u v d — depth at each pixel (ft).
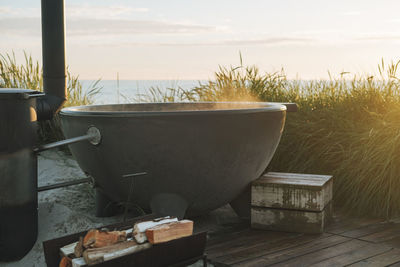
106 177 7.91
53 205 8.90
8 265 7.15
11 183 7.02
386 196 9.75
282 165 12.06
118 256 5.13
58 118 13.30
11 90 7.11
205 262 5.90
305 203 8.44
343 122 11.84
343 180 10.63
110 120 7.29
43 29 10.52
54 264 5.52
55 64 10.60
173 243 5.47
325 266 6.75
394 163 9.80
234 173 7.99
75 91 15.44
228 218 9.76
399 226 8.91
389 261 6.92
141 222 5.62
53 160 12.24
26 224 7.29
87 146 7.74
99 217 9.36
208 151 7.49
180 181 7.65
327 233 8.48
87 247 5.19
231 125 7.54
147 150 7.33
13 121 6.96
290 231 8.60
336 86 14.06
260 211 8.80
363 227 8.88
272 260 7.06
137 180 7.66
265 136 8.14
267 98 14.47
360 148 10.50
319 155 11.32
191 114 7.23
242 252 7.47
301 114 12.89
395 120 10.95
